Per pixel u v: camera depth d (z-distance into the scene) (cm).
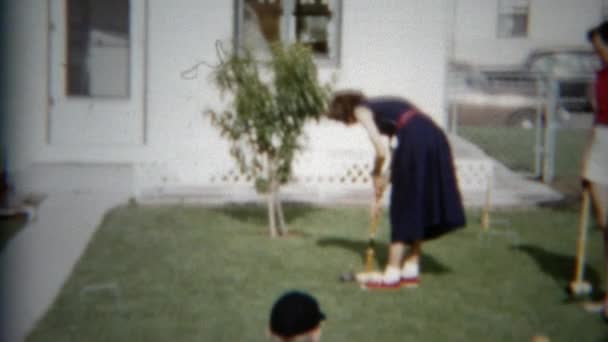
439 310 496
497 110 1420
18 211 754
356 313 486
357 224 766
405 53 910
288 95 671
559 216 823
